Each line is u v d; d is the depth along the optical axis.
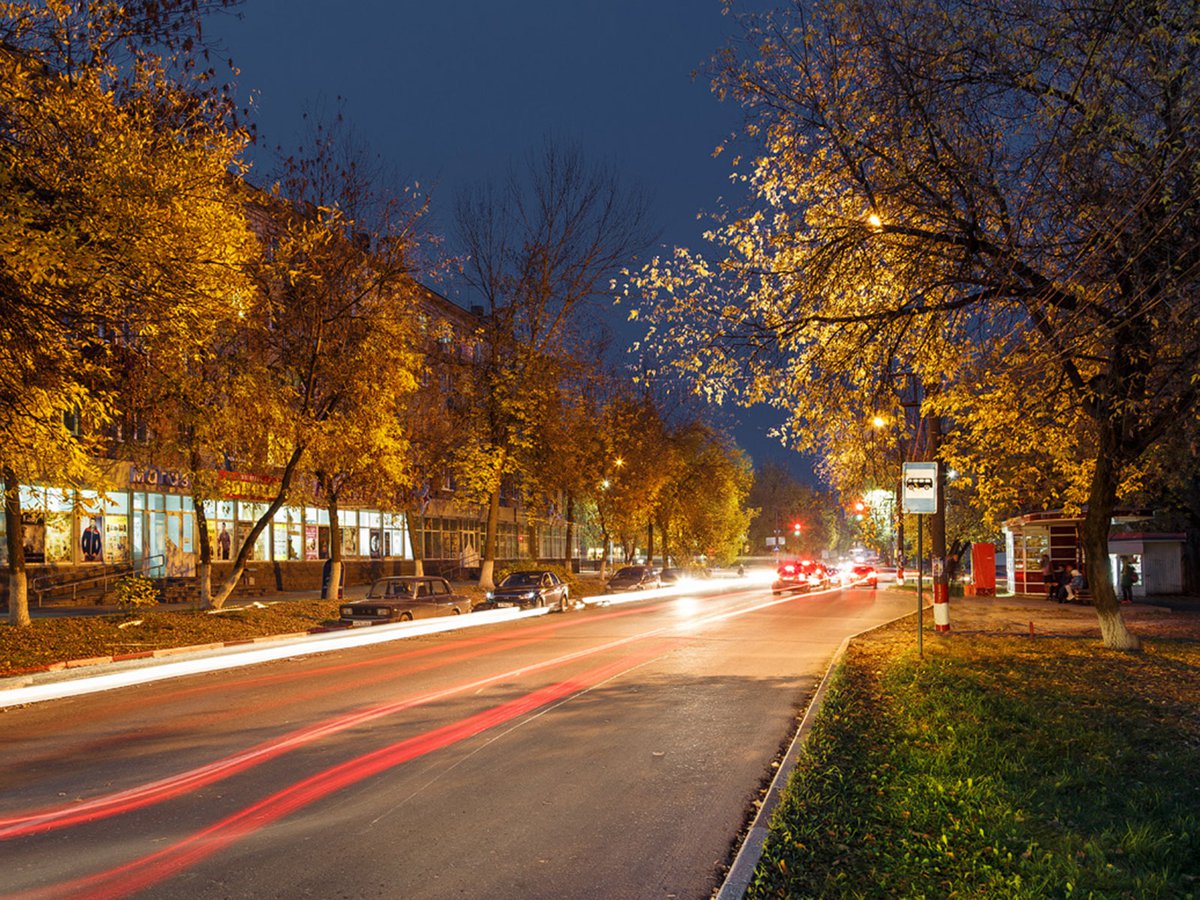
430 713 11.28
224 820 6.72
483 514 61.41
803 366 12.82
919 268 11.96
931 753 8.36
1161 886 5.00
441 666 16.33
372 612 23.33
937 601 20.64
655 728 10.28
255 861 5.80
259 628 22.55
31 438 13.39
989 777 7.34
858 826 6.27
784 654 18.00
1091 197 9.77
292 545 42.38
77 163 11.35
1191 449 14.70
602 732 10.05
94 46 12.52
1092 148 9.35
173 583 34.09
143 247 11.03
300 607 26.28
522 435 36.81
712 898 5.23
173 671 16.06
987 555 39.53
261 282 22.34
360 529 48.03
